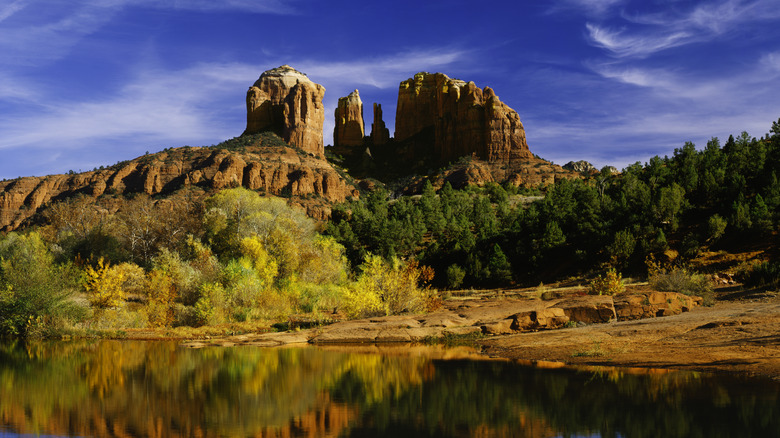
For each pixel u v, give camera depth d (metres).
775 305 20.44
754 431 7.29
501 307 25.12
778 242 39.81
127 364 15.79
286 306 31.39
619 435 7.44
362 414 9.42
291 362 15.95
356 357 16.92
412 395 10.89
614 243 45.88
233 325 26.28
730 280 32.72
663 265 42.50
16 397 11.24
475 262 55.34
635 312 21.12
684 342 15.26
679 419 8.06
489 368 13.97
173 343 21.92
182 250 49.28
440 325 22.75
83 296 29.59
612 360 13.88
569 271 50.34
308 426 8.68
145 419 9.27
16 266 28.31
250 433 8.30
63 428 8.72
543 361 14.77
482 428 8.23
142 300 33.12
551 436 7.63
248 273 32.03
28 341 22.83
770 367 11.30
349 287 28.12
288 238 43.81
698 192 54.78
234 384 12.52
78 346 20.78
